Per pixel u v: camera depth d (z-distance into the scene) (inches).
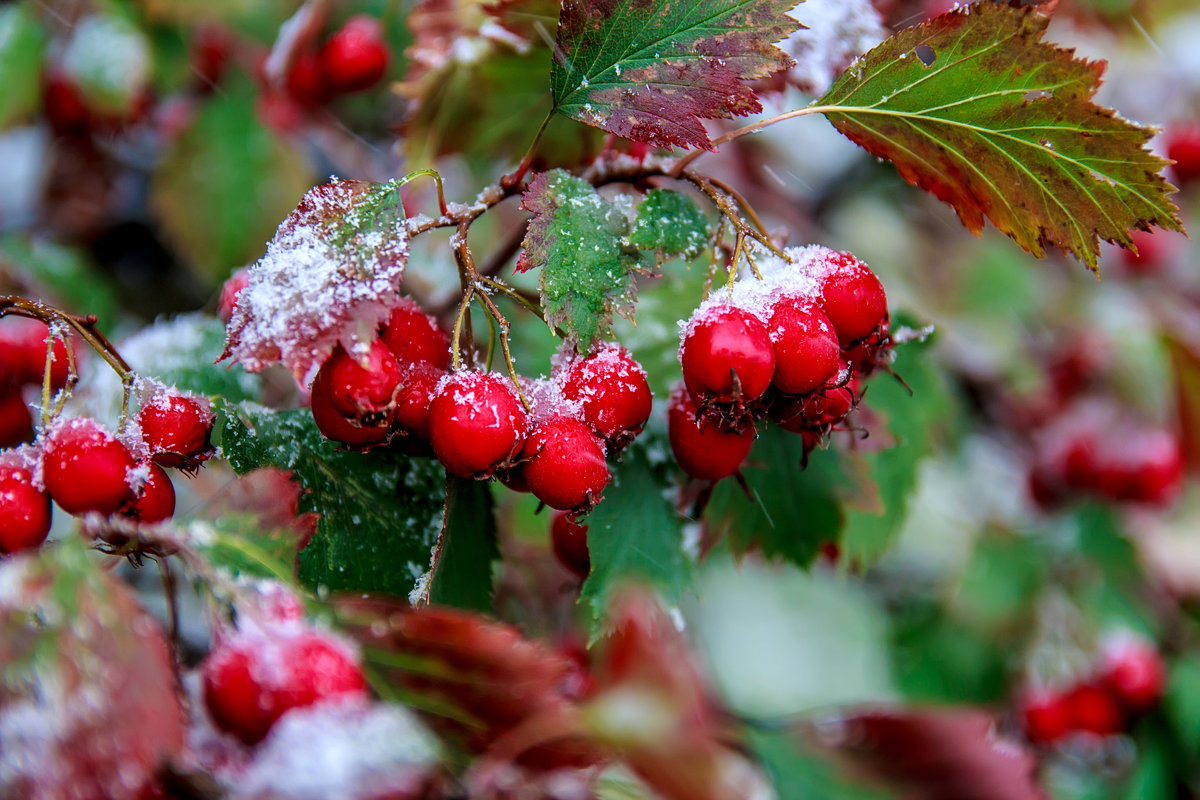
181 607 17.9
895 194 26.9
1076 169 15.0
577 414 14.8
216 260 23.3
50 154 23.9
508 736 13.5
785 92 16.6
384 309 14.3
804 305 14.8
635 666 13.4
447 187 20.9
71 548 13.7
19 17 21.9
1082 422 25.5
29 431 16.2
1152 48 24.4
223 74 23.6
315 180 23.9
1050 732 21.7
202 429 14.9
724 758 13.8
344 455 15.4
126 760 13.3
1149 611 23.0
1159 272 28.6
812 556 16.6
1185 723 21.5
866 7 16.7
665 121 15.0
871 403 18.3
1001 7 14.8
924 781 14.0
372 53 21.8
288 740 13.2
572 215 14.9
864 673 27.7
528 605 18.7
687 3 15.0
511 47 16.8
